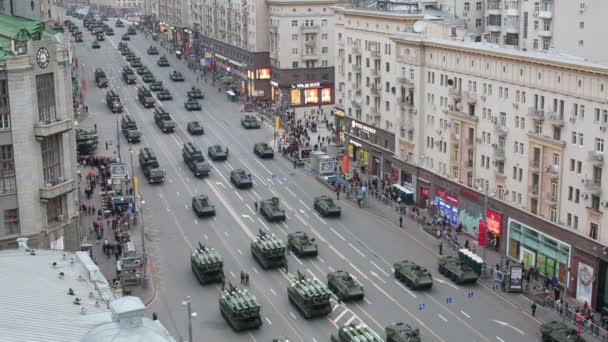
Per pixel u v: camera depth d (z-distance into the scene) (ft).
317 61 567.18
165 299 247.91
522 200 273.54
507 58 273.95
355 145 410.52
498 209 285.43
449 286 258.16
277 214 326.03
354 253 289.12
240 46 630.33
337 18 430.61
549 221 257.75
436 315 234.58
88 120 525.34
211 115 546.67
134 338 85.66
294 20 556.10
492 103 287.28
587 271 240.32
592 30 334.03
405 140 351.87
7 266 144.97
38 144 234.17
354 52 403.75
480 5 419.13
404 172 355.15
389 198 355.56
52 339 110.73
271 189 375.45
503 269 268.82
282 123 510.17
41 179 236.63
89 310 124.16
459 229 309.01
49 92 239.09
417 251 290.97
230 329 225.15
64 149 245.04
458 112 307.37
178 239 306.14
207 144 464.65
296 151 437.17
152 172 382.22
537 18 361.10
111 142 465.47
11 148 229.86
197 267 260.42
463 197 307.78
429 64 329.11
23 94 227.61
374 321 229.66
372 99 387.75
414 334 207.10
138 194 342.64
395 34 356.38
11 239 231.71
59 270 144.36
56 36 264.31
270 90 599.16
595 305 237.45
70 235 250.16
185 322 229.86
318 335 220.43
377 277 265.54
